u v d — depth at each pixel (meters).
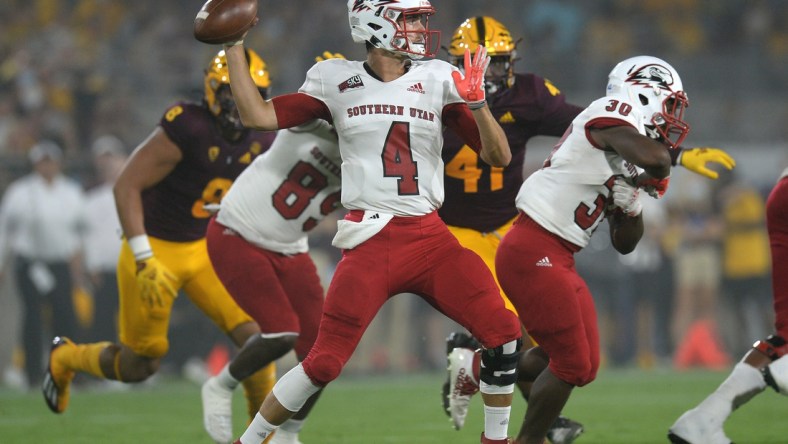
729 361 49.62
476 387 19.38
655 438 22.53
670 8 68.75
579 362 16.72
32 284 37.78
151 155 20.44
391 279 16.11
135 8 63.47
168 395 34.12
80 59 57.84
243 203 19.83
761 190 54.78
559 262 16.89
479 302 16.17
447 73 16.53
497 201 20.23
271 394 16.17
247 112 15.95
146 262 20.20
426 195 16.27
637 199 16.84
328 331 15.99
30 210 37.56
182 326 43.00
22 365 41.38
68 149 48.34
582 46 66.62
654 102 17.02
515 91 19.94
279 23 62.84
